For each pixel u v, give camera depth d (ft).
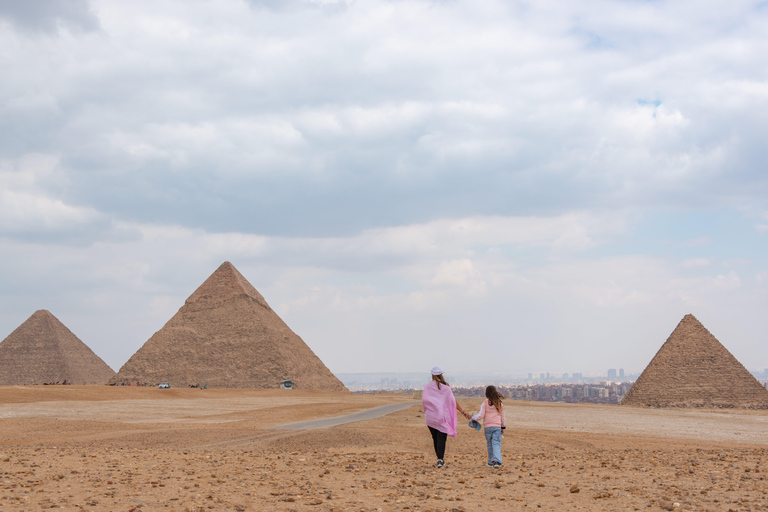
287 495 40.73
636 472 55.72
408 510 35.81
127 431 120.78
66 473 49.14
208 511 34.60
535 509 36.70
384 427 137.18
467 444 104.22
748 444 137.39
